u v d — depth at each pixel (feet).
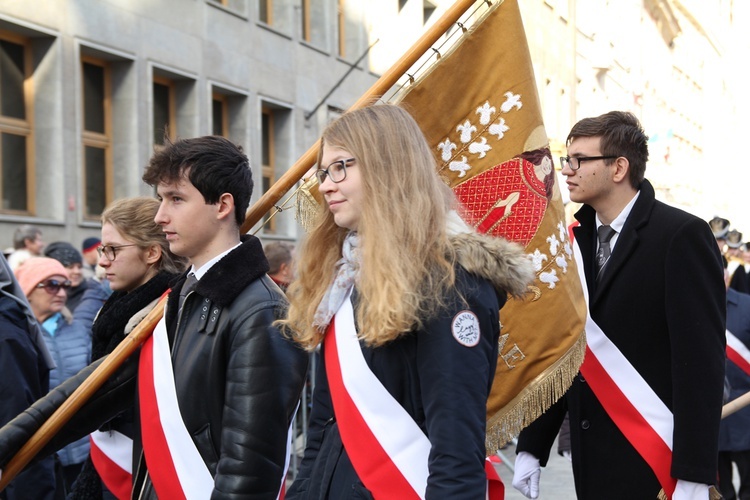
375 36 72.13
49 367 12.31
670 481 10.65
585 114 96.78
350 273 7.53
